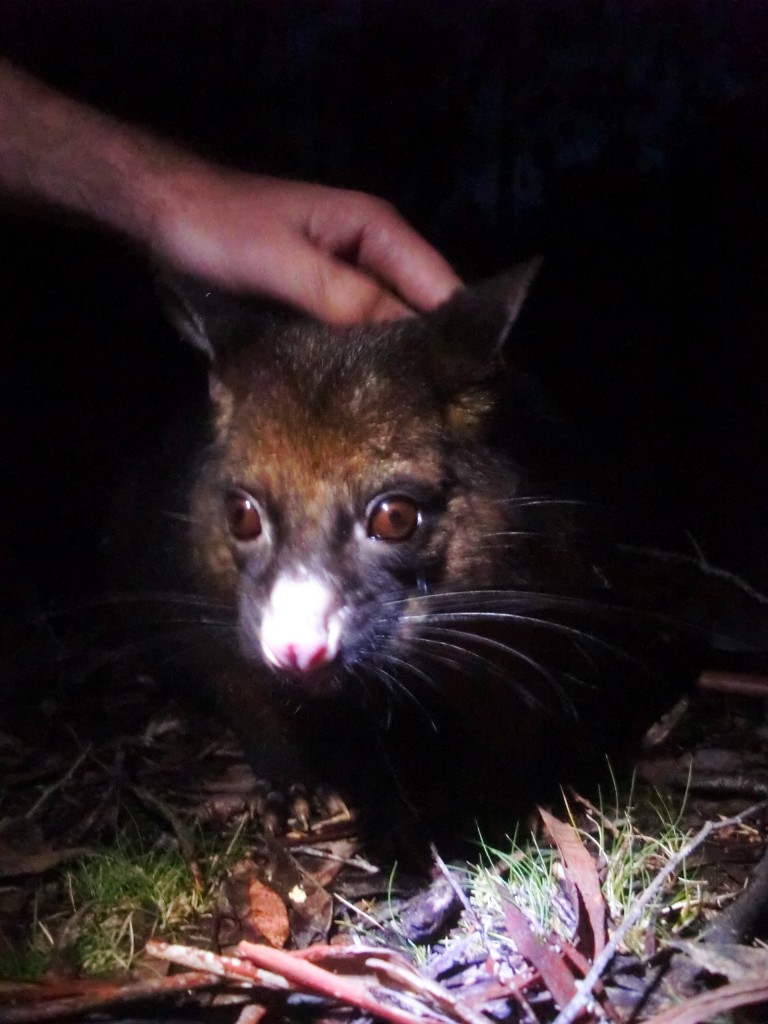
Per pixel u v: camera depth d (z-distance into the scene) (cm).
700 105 44
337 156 47
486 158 47
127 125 33
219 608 28
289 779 30
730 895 24
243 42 45
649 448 43
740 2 42
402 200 47
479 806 29
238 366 27
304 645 23
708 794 29
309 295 29
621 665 33
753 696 33
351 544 25
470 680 28
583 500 31
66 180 32
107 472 44
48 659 37
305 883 26
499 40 45
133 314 46
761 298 43
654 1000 21
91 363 47
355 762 31
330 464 25
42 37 43
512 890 24
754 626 37
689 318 45
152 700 35
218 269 30
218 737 33
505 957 22
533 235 47
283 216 30
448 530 26
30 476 46
